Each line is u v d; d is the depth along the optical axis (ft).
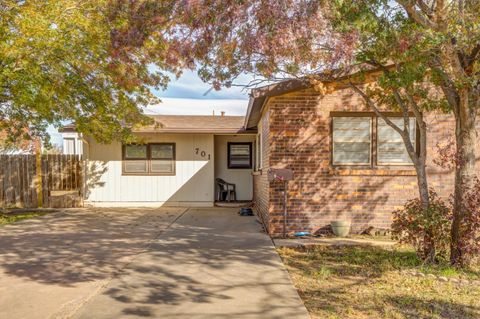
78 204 43.57
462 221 17.31
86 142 43.75
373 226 26.30
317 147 26.40
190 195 44.47
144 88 34.37
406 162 26.66
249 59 17.35
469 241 17.22
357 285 15.34
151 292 14.34
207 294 14.12
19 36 25.61
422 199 18.51
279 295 13.99
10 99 31.86
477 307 12.94
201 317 11.96
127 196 44.11
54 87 29.94
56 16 25.93
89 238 24.91
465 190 17.39
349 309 12.69
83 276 16.42
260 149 36.14
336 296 14.05
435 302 13.41
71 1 26.37
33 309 12.67
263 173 31.68
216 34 15.89
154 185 44.29
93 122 35.78
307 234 25.89
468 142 17.58
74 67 30.40
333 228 25.61
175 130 42.63
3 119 35.12
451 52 15.61
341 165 26.61
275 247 22.27
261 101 28.30
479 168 25.95
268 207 26.91
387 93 20.57
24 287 14.94
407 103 20.80
